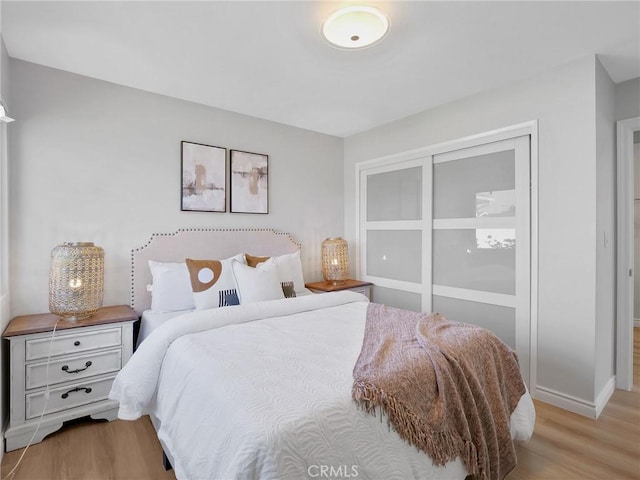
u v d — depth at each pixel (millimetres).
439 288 3135
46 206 2287
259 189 3320
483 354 1649
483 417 1430
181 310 2523
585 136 2221
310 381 1230
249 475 903
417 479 1173
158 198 2740
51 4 1662
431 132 3119
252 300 2400
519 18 1802
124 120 2590
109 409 2164
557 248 2355
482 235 2807
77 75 2402
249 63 2256
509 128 2586
